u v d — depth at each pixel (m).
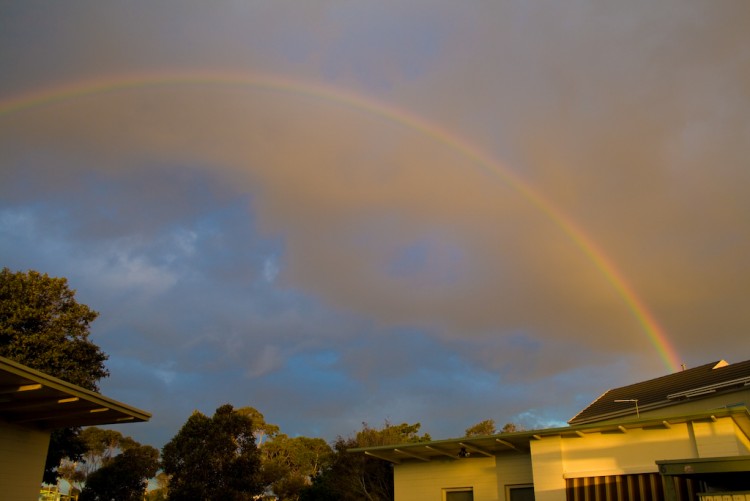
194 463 32.47
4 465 10.70
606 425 12.30
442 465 16.08
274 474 50.75
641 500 11.66
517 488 14.77
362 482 23.64
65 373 24.19
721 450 11.41
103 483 41.16
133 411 11.16
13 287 24.66
